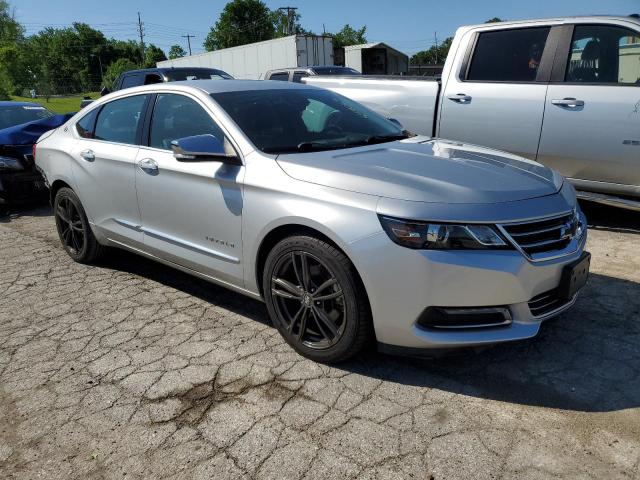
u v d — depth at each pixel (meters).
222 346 3.41
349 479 2.27
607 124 5.04
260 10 73.81
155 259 4.19
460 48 5.98
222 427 2.64
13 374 3.21
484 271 2.61
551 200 2.88
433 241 2.62
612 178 5.17
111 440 2.59
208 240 3.58
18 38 81.06
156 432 2.63
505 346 3.26
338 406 2.75
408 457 2.38
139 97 4.26
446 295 2.64
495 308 2.70
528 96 5.45
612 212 6.05
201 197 3.53
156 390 2.97
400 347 2.81
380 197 2.76
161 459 2.45
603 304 3.75
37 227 6.71
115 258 5.19
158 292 4.36
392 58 24.94
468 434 2.51
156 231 4.00
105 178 4.34
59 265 5.13
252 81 4.25
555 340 3.31
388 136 3.93
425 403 2.75
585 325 3.47
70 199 4.86
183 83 4.04
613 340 3.29
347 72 14.43
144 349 3.43
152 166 3.87
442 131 6.09
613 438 2.45
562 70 5.30
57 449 2.55
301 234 3.03
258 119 3.60
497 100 5.64
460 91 5.89
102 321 3.86
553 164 5.45
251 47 21.12
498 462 2.33
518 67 5.59
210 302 4.12
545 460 2.33
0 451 2.56
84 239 4.87
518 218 2.69
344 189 2.87
